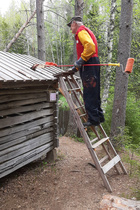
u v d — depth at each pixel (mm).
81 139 7094
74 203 3041
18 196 3439
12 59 4133
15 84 3178
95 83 3213
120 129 4992
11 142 3535
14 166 3672
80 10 6570
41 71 3975
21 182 3916
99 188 3416
